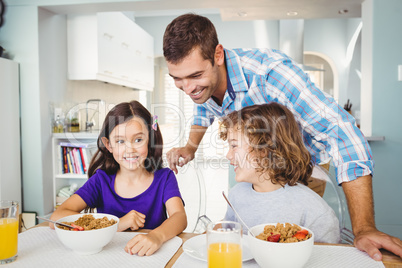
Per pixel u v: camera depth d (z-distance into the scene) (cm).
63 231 75
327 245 82
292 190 103
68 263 73
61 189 283
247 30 527
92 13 299
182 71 105
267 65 117
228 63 123
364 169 93
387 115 256
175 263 72
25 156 275
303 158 104
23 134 273
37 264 72
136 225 94
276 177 102
